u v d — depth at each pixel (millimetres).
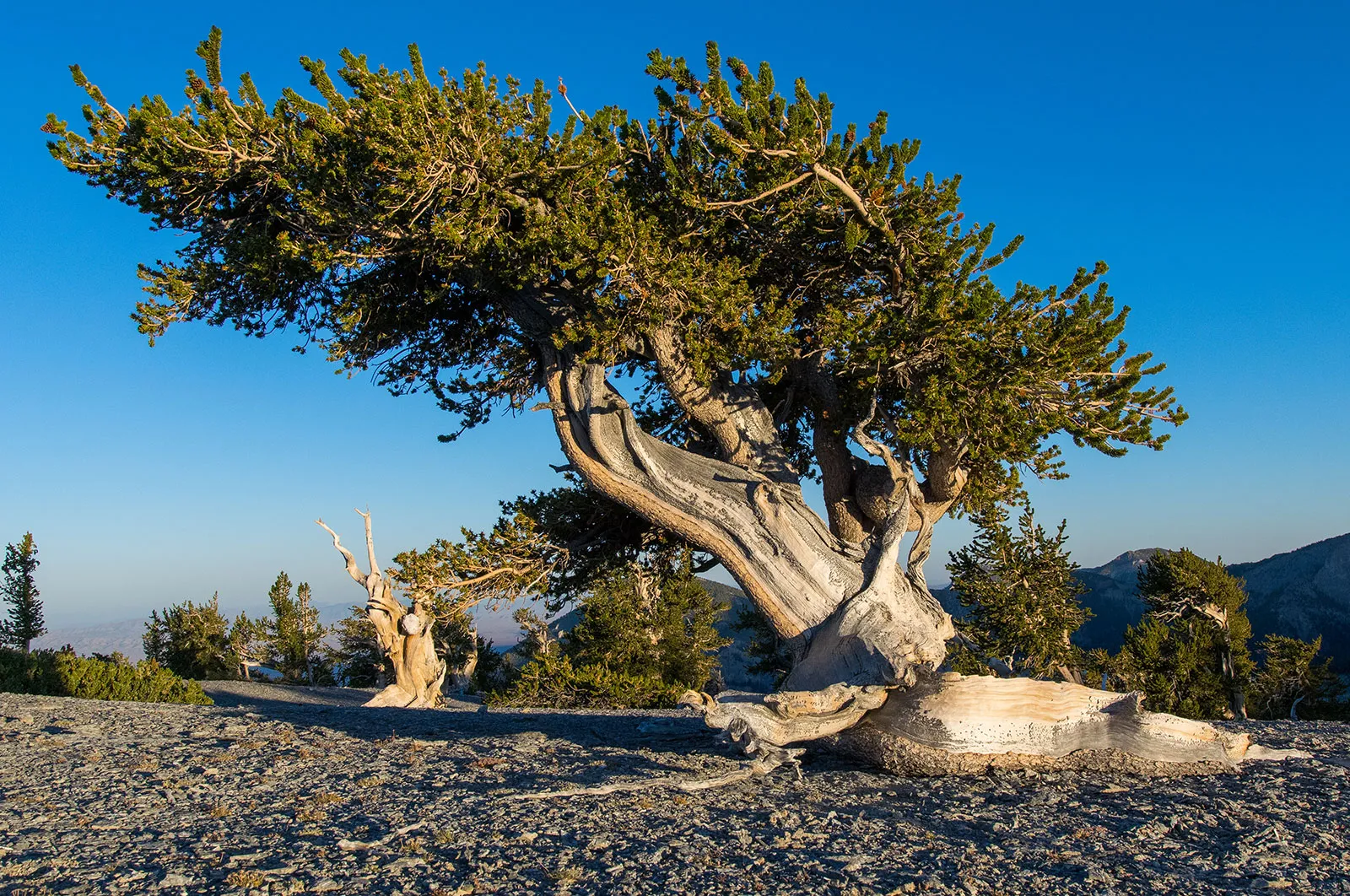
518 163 12211
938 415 12125
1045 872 6246
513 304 14430
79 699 17172
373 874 6125
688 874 6121
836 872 6199
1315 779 9516
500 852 6664
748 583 13258
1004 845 6992
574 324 13312
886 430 15062
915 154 12414
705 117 12406
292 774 9984
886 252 13578
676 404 16672
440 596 15422
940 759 10297
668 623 35531
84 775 9820
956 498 14484
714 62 12016
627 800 8617
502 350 16641
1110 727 10195
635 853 6656
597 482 13922
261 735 12914
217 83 12750
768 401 16234
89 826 7523
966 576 32969
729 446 14102
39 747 11500
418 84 11523
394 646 26062
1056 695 10359
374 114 10977
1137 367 12578
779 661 40062
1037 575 32031
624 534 16609
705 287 12234
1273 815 7875
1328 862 6445
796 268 14609
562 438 14148
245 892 5742
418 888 5820
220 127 12445
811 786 9719
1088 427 12867
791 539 13109
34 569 41750
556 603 17031
